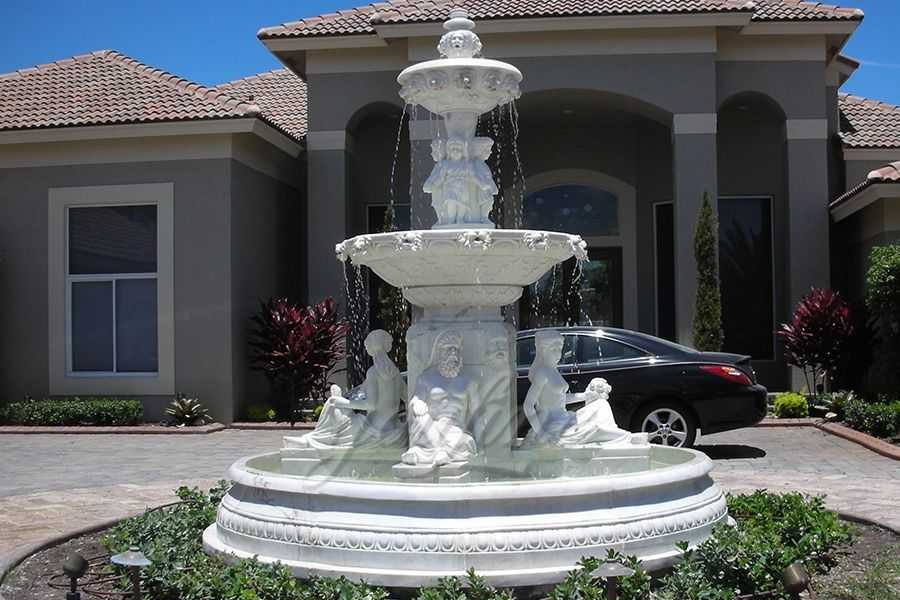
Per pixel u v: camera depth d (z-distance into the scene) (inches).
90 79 804.0
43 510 389.1
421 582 225.5
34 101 772.6
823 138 784.9
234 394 729.6
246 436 665.0
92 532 341.4
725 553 239.8
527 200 889.5
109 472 498.3
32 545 312.0
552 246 282.4
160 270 737.0
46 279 754.2
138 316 745.6
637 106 784.9
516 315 874.1
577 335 532.1
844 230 807.1
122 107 742.5
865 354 699.4
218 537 270.1
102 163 746.2
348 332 805.2
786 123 789.2
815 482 432.1
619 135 877.2
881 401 642.8
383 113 847.7
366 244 282.5
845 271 806.5
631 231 873.5
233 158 737.0
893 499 388.5
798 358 717.3
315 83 812.0
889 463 494.6
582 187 885.8
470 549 228.1
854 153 830.5
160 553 249.9
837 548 296.2
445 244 273.4
